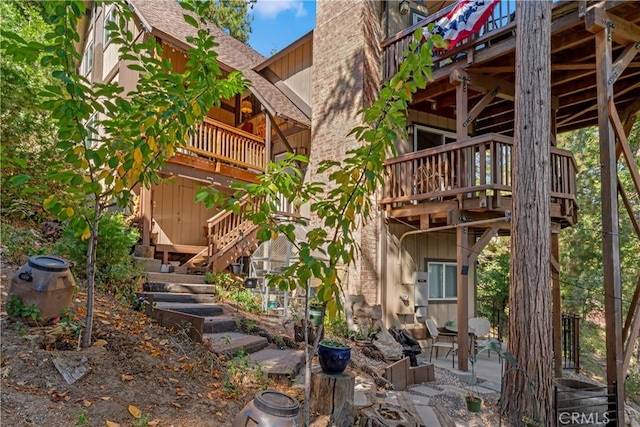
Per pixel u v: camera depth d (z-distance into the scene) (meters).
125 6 3.55
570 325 9.18
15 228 6.28
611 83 5.95
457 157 7.38
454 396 5.80
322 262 2.97
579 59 7.25
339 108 9.55
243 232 8.99
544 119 5.70
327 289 3.03
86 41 14.67
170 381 3.81
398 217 8.62
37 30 7.99
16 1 9.01
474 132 11.09
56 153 6.50
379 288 8.77
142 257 7.98
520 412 5.22
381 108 3.18
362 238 8.63
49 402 3.08
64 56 3.09
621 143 6.07
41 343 3.74
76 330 4.03
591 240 15.66
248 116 11.42
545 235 5.55
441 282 10.05
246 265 9.84
